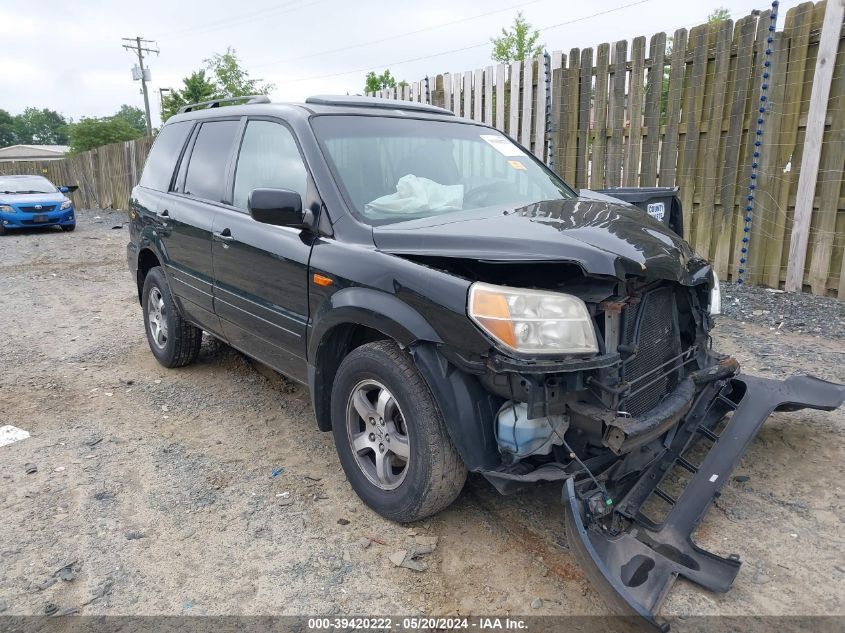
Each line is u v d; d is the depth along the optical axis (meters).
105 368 5.46
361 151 3.53
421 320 2.67
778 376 4.49
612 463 2.73
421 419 2.74
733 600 2.49
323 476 3.57
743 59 6.52
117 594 2.63
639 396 2.69
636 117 7.43
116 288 8.95
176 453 3.87
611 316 2.52
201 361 5.56
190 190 4.66
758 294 6.54
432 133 3.93
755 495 3.19
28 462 3.75
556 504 3.22
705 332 3.22
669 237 2.97
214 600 2.60
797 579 2.60
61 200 15.82
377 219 3.20
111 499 3.35
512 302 2.45
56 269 10.59
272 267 3.54
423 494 2.81
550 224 2.82
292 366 3.65
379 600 2.58
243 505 3.28
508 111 8.84
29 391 4.91
